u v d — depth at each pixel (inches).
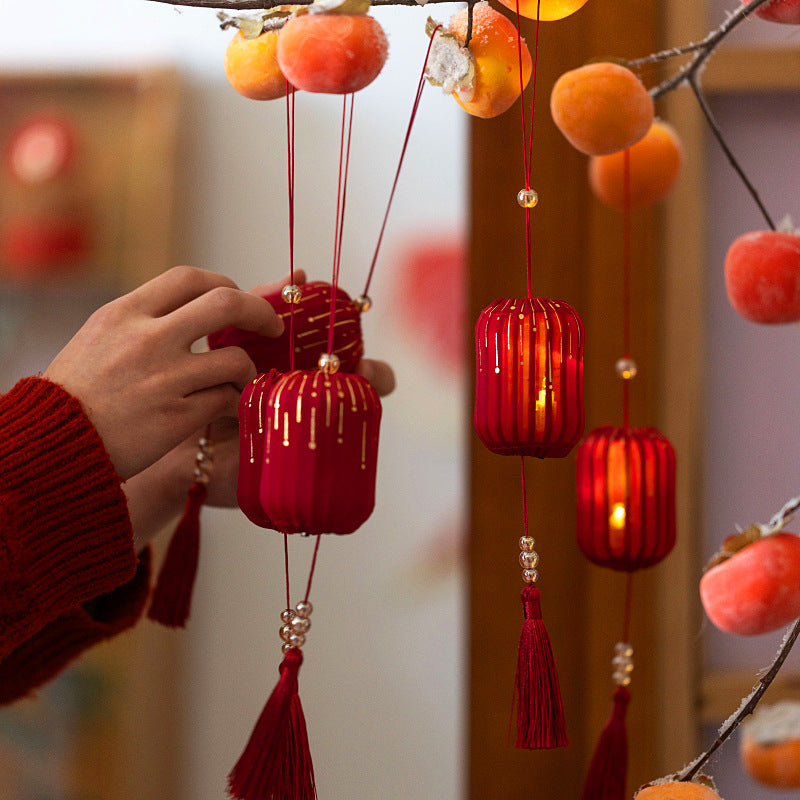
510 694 53.0
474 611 53.4
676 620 52.1
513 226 53.0
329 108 79.9
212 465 52.8
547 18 42.9
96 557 46.3
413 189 79.0
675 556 52.2
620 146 43.6
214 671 80.6
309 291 47.1
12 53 83.4
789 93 52.0
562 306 42.4
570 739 52.7
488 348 42.4
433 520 79.6
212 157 81.5
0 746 80.7
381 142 79.2
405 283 79.3
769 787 49.8
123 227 81.3
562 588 53.1
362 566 80.1
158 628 80.4
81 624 52.6
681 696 51.9
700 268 52.3
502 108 43.0
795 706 49.1
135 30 82.5
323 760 79.0
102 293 81.2
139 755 79.8
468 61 42.5
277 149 80.7
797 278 44.8
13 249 82.2
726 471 52.7
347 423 41.4
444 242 78.6
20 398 46.3
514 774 52.8
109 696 80.5
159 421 46.3
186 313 46.4
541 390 42.0
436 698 78.6
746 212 52.4
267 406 41.7
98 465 45.8
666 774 51.9
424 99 78.3
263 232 80.4
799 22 43.8
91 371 46.4
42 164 82.3
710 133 52.3
